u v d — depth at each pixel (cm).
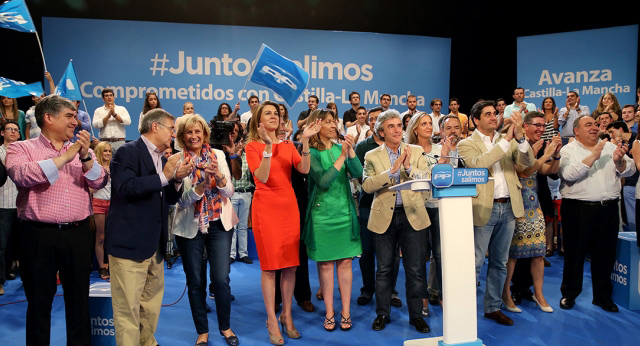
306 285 430
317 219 372
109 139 734
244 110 844
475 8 926
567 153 426
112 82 804
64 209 296
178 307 438
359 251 380
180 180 300
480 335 368
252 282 512
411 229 372
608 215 420
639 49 842
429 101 906
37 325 296
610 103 694
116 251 289
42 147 297
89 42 796
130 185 285
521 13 927
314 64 860
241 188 586
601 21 891
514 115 372
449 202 259
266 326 393
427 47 899
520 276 443
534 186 416
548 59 890
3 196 490
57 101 294
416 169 366
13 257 557
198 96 830
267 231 353
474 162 380
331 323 381
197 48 827
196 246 341
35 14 799
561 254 621
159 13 833
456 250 259
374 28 901
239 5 855
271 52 390
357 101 794
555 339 361
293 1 872
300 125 589
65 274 303
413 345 271
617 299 437
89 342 310
